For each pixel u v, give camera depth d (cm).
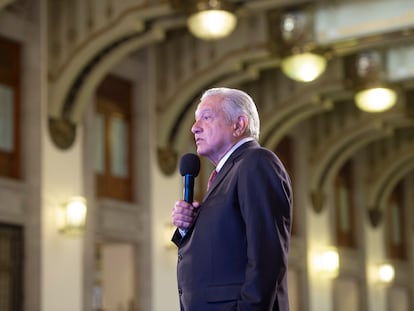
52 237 1838
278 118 2448
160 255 2197
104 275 2192
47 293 1806
